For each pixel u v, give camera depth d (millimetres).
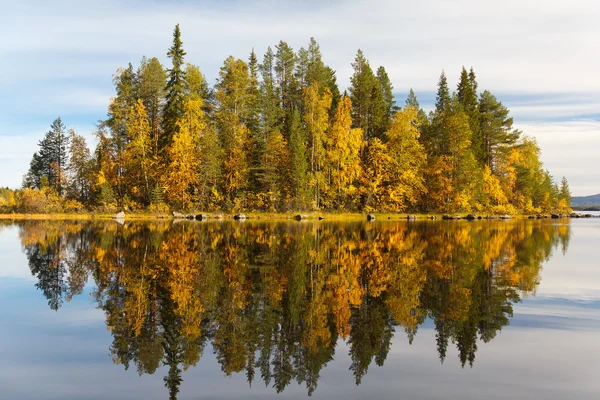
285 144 55125
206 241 23094
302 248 20219
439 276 13438
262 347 7258
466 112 62375
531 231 32875
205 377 6051
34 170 73250
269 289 11500
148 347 7219
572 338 7625
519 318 8891
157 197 50156
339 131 52656
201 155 49875
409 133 54844
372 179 55094
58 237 25500
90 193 59688
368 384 5773
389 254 18328
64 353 6934
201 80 57906
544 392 5496
